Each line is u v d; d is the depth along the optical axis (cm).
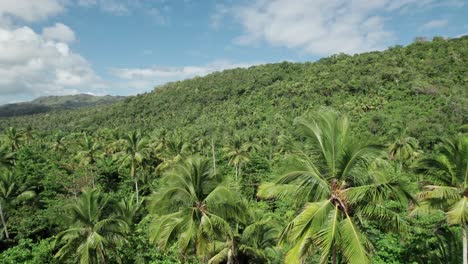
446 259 1792
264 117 9225
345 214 1034
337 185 1065
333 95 9062
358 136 1045
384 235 1973
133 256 2108
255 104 10800
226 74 16962
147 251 2164
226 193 1402
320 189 1045
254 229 1659
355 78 9262
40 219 2675
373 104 7512
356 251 937
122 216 1852
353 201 994
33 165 4309
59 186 3772
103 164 4497
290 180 1038
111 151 5628
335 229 958
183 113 12169
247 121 9056
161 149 4959
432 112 6319
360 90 8706
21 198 2858
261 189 1112
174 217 1421
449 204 1359
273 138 6831
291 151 1155
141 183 4291
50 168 4444
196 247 1442
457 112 6028
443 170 1384
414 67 9031
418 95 7419
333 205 1033
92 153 4559
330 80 10012
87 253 1625
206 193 1474
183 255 1608
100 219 1778
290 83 11312
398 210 2158
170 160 4041
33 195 2919
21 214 2777
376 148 1012
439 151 1451
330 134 1066
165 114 12450
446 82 7638
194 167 1485
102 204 1798
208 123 9725
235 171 4838
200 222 1407
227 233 1485
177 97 14262
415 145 4144
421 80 7931
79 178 4050
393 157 4050
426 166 1427
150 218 2606
